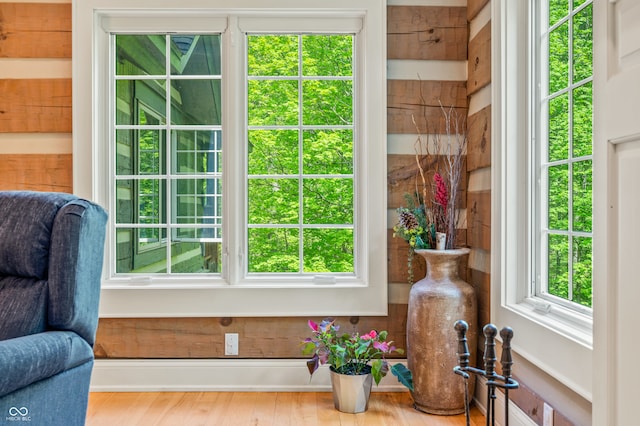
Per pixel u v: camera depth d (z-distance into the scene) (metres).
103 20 2.63
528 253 2.03
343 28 2.64
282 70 2.68
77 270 1.63
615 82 1.12
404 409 2.34
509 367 1.28
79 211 1.66
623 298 1.09
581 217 1.69
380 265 2.60
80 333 1.66
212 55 2.67
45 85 2.62
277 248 2.68
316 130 2.69
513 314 1.96
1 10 2.61
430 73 2.64
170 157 2.68
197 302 2.60
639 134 1.03
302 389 2.61
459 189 2.61
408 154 2.64
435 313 2.24
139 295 2.60
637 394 1.04
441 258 2.29
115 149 2.69
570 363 1.51
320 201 2.69
